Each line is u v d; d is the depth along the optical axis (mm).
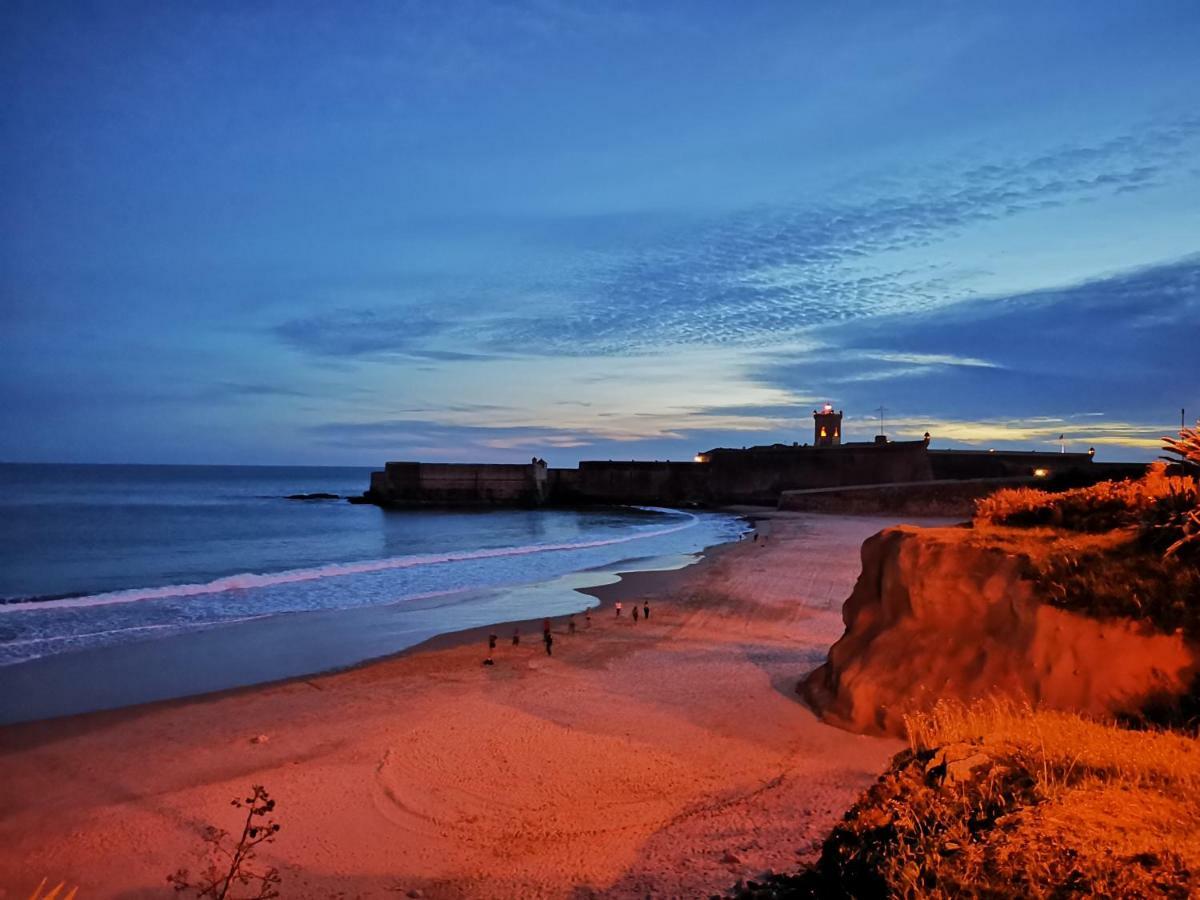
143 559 47344
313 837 10141
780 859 7516
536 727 14406
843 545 47375
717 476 97750
